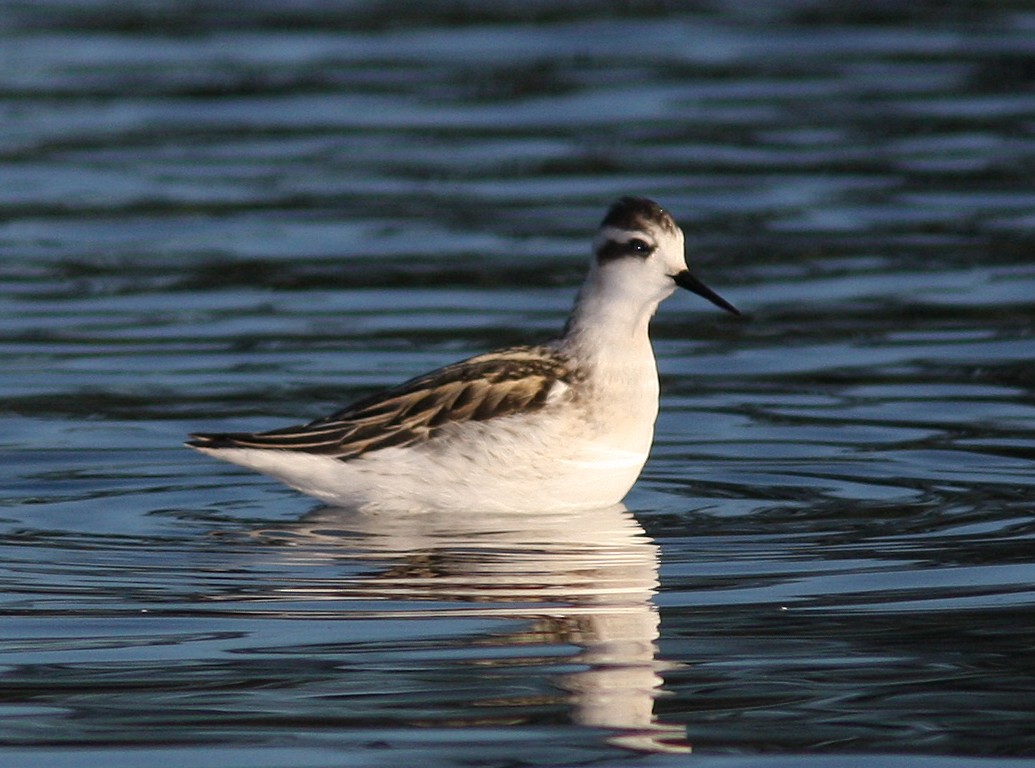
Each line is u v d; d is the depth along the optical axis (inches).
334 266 799.7
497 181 930.7
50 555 471.5
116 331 709.3
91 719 360.8
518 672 386.3
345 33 1263.5
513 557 469.7
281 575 454.9
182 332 708.0
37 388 637.9
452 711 364.2
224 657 395.9
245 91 1110.4
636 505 522.6
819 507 514.3
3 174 944.3
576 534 493.0
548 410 510.9
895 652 395.2
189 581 449.7
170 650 400.5
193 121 1048.2
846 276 781.3
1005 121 1027.3
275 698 371.9
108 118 1053.2
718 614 421.7
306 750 345.4
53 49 1217.4
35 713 363.9
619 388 519.8
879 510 509.4
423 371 656.4
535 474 510.9
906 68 1147.3
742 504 519.8
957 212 870.4
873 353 681.0
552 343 532.1
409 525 504.4
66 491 534.9
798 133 1011.3
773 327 717.3
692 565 460.8
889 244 824.3
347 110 1068.5
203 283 775.1
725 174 937.5
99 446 577.0
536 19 1307.8
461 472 509.4
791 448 575.8
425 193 914.1
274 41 1240.8
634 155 971.9
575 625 416.2
